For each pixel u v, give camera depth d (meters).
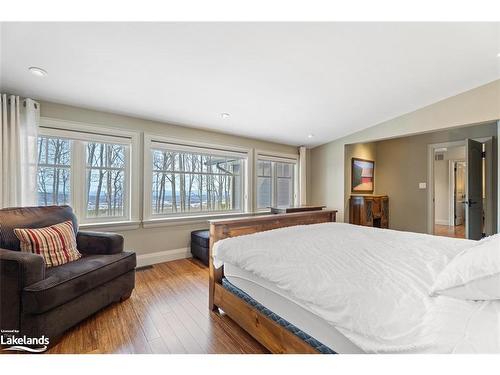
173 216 3.71
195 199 3.96
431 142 4.88
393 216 5.37
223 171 4.30
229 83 2.56
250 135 4.39
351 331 0.98
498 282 0.94
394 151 5.35
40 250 1.92
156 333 1.78
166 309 2.14
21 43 1.82
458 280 1.00
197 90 2.67
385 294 1.08
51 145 2.83
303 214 2.96
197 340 1.70
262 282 1.51
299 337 1.27
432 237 2.10
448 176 6.84
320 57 2.19
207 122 3.63
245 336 1.74
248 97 2.90
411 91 2.97
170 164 3.71
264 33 1.85
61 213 2.37
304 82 2.62
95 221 3.09
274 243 1.87
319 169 5.25
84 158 3.02
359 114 3.61
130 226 3.23
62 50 1.92
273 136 4.50
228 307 1.87
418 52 2.19
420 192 5.02
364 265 1.41
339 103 3.19
